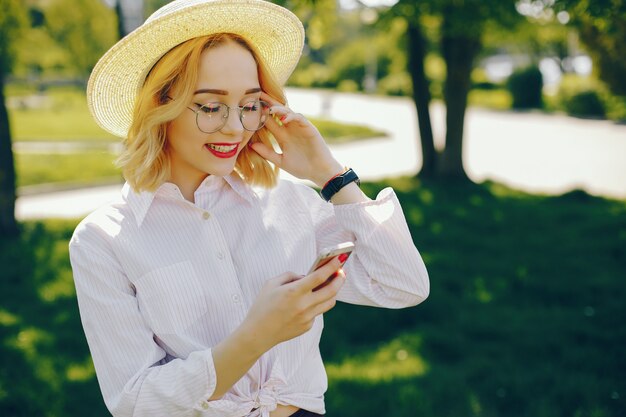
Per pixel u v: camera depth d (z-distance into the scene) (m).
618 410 3.66
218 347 1.29
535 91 31.42
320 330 1.63
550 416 3.55
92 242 1.44
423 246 6.98
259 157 1.62
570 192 9.96
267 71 1.53
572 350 4.41
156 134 1.43
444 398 3.74
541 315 5.09
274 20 1.52
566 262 6.48
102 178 11.62
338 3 9.73
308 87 48.50
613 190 11.52
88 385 3.86
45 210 9.37
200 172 1.55
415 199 9.29
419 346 4.48
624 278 5.98
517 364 4.20
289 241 1.61
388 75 46.53
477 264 6.34
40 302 5.23
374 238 1.54
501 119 26.34
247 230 1.56
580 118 26.55
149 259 1.44
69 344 4.46
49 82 39.97
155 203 1.48
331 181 1.59
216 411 1.40
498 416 3.59
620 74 22.08
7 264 6.11
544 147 17.45
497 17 8.53
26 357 4.21
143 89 1.43
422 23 9.96
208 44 1.41
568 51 41.56
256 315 1.25
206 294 1.46
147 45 1.42
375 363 4.22
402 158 15.21
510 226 8.05
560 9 5.76
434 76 37.88
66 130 19.44
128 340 1.41
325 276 1.24
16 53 26.05
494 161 14.92
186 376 1.29
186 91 1.39
